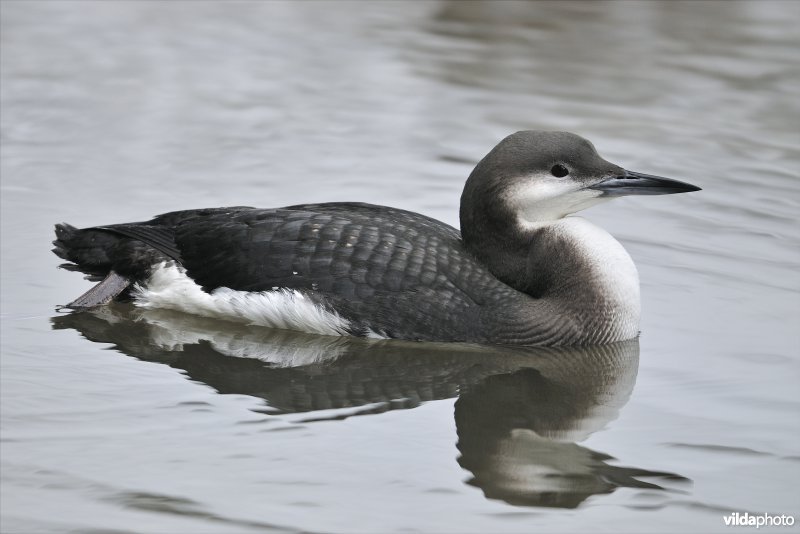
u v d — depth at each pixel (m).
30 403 9.37
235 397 9.65
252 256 10.95
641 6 21.39
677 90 17.52
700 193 14.32
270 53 18.83
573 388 9.98
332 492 8.20
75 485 8.19
